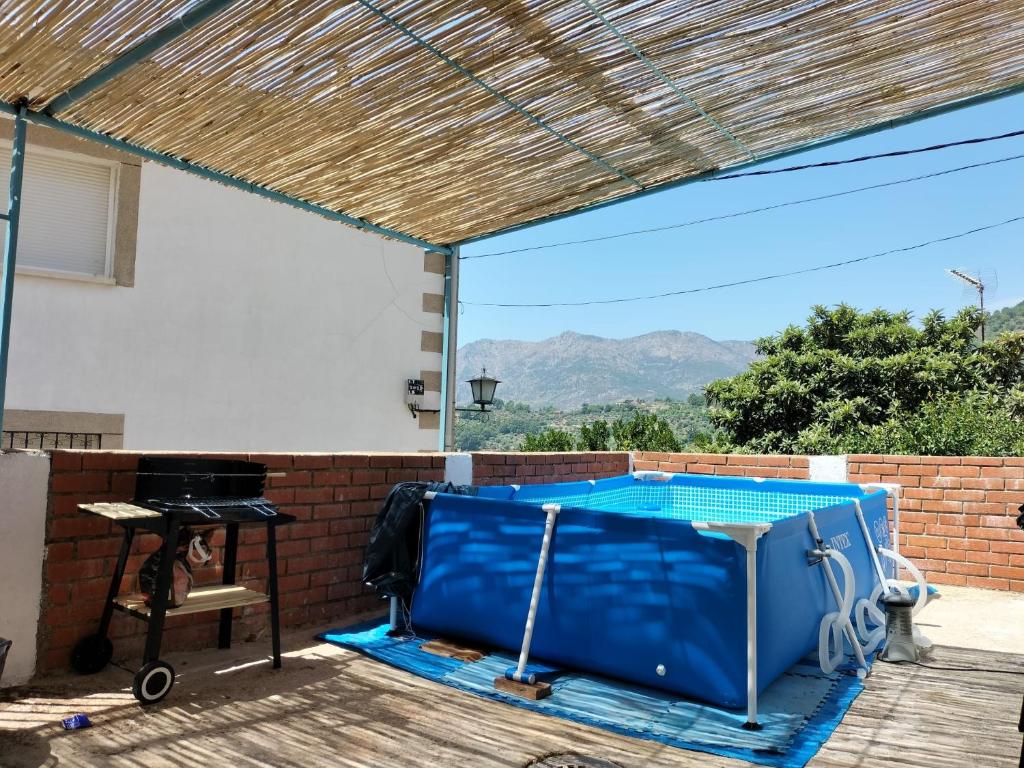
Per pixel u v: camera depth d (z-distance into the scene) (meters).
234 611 4.11
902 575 6.50
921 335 16.22
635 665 3.44
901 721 3.18
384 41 3.16
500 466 6.04
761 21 3.05
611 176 4.56
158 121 3.75
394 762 2.67
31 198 7.08
